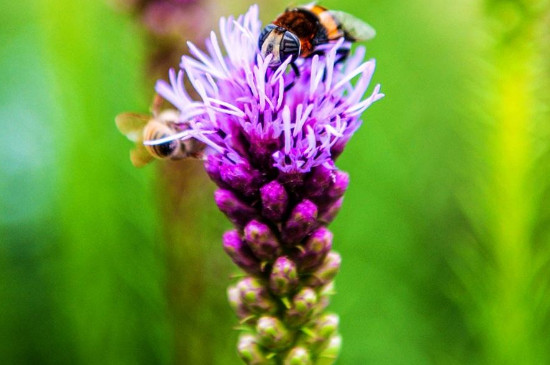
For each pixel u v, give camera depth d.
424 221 0.28
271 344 0.19
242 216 0.19
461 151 0.28
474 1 0.23
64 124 0.26
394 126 0.28
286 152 0.19
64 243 0.26
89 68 0.25
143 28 0.25
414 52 0.31
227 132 0.19
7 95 0.32
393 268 0.27
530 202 0.23
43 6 0.25
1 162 0.31
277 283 0.19
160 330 0.26
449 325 0.26
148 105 0.26
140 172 0.26
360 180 0.28
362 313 0.26
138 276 0.26
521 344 0.23
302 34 0.19
